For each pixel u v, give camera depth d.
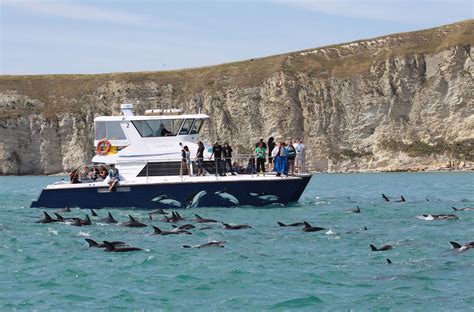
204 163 53.09
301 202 60.72
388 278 29.62
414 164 136.50
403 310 25.30
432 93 141.38
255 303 26.39
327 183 101.94
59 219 46.47
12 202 66.06
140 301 26.72
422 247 36.28
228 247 36.84
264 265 32.47
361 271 31.03
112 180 51.47
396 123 142.12
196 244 37.91
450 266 31.67
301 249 36.25
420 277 29.72
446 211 53.44
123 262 33.38
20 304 26.44
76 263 33.38
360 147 142.62
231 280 29.72
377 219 48.09
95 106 162.25
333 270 31.28
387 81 144.62
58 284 29.42
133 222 44.12
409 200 66.00
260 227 43.47
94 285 29.19
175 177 52.31
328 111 146.00
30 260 34.25
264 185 52.03
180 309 25.73
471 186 89.69
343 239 39.16
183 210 51.44
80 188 52.09
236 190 51.84
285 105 147.12
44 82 171.25
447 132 138.75
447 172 129.50
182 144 54.16
